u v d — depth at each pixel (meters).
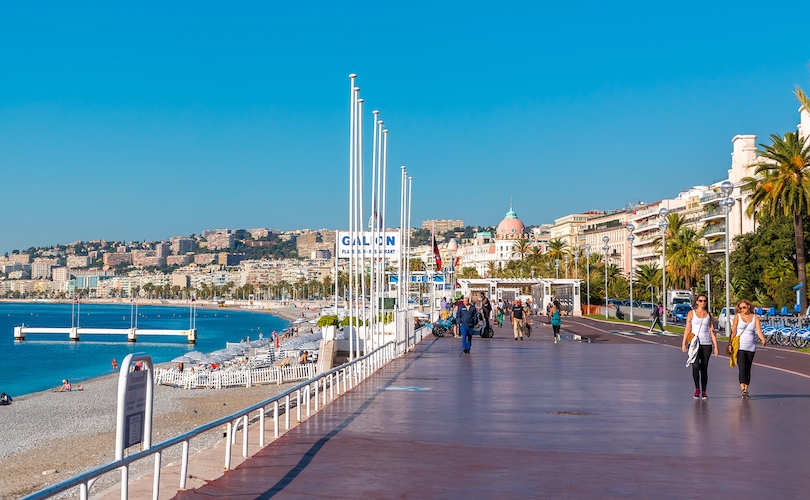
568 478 10.68
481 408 17.66
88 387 64.00
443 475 10.87
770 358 34.12
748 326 19.48
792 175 60.56
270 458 12.06
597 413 16.84
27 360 100.88
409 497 9.65
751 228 108.56
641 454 12.37
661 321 62.38
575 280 95.12
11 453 33.44
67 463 30.72
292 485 10.30
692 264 99.31
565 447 12.96
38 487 25.27
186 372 60.22
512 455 12.29
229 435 11.20
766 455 12.29
